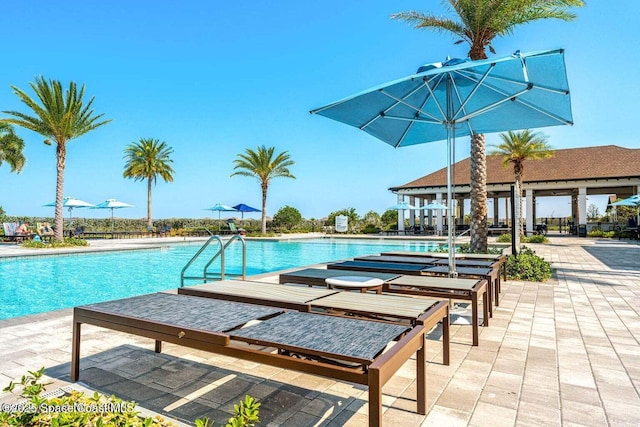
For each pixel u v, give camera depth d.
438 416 2.48
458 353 3.66
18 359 3.40
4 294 8.95
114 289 9.57
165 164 34.50
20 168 22.77
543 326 4.57
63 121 16.33
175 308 3.12
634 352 3.67
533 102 5.18
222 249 5.89
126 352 3.60
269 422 2.40
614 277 8.34
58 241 16.97
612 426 2.36
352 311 3.07
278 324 2.66
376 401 1.87
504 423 2.39
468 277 5.07
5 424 1.78
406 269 5.59
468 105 5.64
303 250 19.73
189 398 2.71
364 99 5.29
